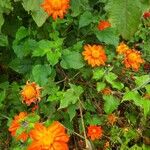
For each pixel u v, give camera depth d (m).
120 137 0.45
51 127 0.33
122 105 0.48
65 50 0.42
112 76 0.41
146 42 0.57
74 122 0.45
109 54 0.48
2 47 0.47
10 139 0.44
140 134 0.45
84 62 0.43
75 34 0.48
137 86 0.41
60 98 0.40
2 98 0.43
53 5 0.36
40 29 0.45
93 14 0.48
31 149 0.33
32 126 0.36
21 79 0.49
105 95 0.41
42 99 0.42
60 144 0.33
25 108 0.45
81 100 0.44
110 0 0.17
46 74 0.41
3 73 0.50
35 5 0.25
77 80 0.46
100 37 0.46
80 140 0.43
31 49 0.43
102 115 0.45
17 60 0.45
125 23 0.17
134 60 0.45
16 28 0.45
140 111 0.46
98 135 0.41
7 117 0.43
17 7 0.43
